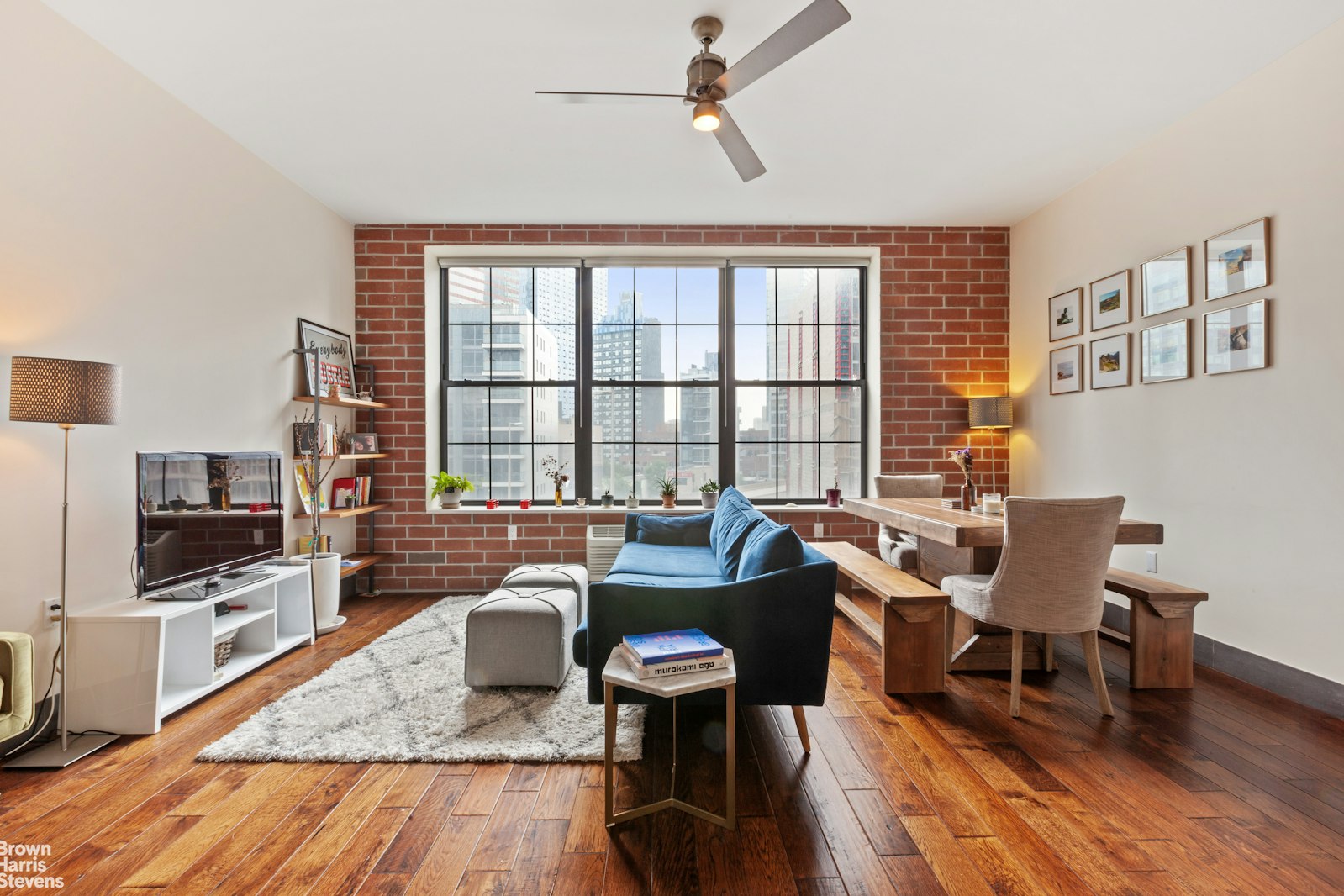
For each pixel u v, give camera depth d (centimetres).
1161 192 326
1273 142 266
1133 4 229
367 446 430
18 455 217
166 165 280
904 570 387
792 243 460
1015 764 206
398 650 320
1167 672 271
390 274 453
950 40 249
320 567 352
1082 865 155
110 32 239
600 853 161
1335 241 242
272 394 358
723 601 210
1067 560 236
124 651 227
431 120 308
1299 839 165
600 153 344
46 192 226
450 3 226
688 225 457
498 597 285
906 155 351
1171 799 185
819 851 161
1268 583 269
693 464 496
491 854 160
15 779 196
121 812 179
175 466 257
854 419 496
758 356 495
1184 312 312
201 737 226
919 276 466
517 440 490
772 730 233
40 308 224
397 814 178
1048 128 321
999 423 438
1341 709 240
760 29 240
